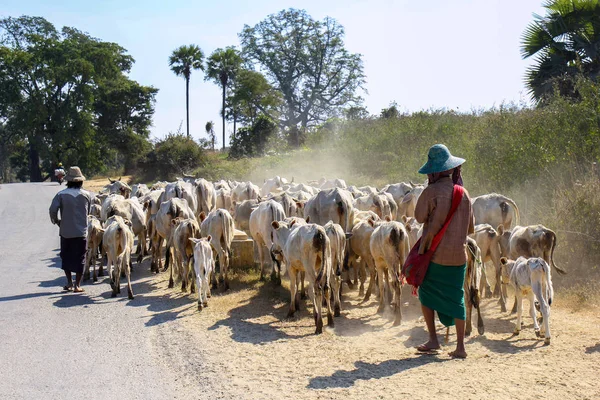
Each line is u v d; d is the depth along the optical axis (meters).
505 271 10.44
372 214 12.90
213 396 6.76
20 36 79.06
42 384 7.28
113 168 93.81
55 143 68.50
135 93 72.69
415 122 30.78
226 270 12.31
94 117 73.31
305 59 76.75
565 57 20.28
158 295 12.14
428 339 8.65
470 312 8.78
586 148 15.97
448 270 7.50
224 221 12.32
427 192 7.52
